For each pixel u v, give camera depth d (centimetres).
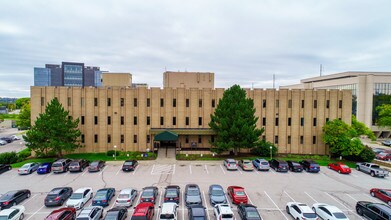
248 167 3406
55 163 3250
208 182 2944
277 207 2300
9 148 5356
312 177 3212
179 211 2184
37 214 2106
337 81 9325
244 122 3988
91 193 2434
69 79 19138
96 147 4484
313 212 1945
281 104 4641
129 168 3341
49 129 3744
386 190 2511
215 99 4647
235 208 2236
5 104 17450
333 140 4128
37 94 4334
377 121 7469
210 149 4334
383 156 4400
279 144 4650
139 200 2362
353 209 2291
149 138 4584
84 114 4447
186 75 5288
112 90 4503
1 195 2480
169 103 4597
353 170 3606
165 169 3484
